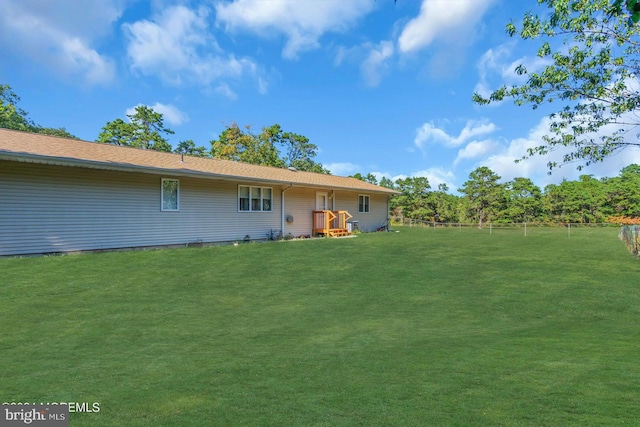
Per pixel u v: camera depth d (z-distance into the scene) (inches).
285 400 115.3
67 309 233.6
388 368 143.5
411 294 288.4
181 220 518.3
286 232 681.0
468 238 675.4
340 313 239.9
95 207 429.7
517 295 283.4
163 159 536.4
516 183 1375.5
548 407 106.5
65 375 138.1
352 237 687.1
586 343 176.7
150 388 125.6
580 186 1403.8
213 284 310.8
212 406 111.4
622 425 95.2
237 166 675.4
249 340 185.3
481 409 106.2
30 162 365.1
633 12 78.7
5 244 364.5
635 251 454.9
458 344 177.2
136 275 325.7
